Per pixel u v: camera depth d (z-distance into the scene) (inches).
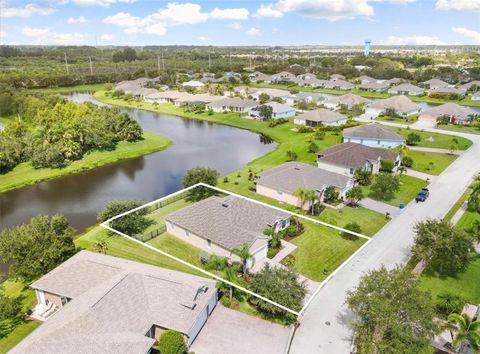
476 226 1631.4
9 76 6427.2
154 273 1251.2
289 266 1429.6
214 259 1391.5
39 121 3762.3
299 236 1663.4
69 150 2839.6
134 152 3157.0
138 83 6761.8
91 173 2731.3
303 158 2773.1
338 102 4667.8
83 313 1019.3
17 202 2245.3
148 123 4347.9
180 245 1598.2
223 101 4785.9
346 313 1187.9
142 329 1033.5
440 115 3909.9
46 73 7155.5
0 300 1190.9
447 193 2117.4
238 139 3577.8
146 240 1644.9
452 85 6481.3
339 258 1487.5
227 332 1123.9
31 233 1353.3
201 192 2138.3
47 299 1250.6
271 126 3887.8
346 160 2357.3
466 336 942.4
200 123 4345.5
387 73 7436.0
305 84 6934.1
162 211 1958.7
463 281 1338.6
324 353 1041.5
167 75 7347.4
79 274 1245.1
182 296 1127.6
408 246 1562.5
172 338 1007.6
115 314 1048.2
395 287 936.3
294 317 1149.7
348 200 2030.0
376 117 4232.3
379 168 2442.2
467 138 3289.9
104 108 4003.4
